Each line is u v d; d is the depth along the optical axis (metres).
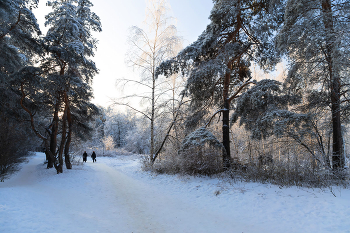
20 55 15.55
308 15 8.11
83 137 20.28
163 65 12.08
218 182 9.10
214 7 12.05
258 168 9.34
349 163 9.00
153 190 9.29
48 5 15.05
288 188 7.23
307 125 8.77
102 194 8.66
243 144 15.38
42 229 4.45
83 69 16.19
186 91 13.09
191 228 4.96
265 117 9.57
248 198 6.82
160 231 4.79
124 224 5.22
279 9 10.42
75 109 18.12
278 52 10.02
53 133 16.97
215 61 10.75
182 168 11.21
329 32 7.67
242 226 5.00
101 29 17.17
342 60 7.07
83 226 4.93
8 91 13.77
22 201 6.41
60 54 13.84
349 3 7.62
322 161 8.03
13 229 4.26
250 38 12.16
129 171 16.08
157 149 17.12
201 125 14.27
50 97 15.28
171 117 16.23
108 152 39.38
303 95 10.62
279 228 4.69
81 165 19.23
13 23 11.80
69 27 13.73
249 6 11.82
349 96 9.28
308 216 5.04
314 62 8.76
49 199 7.51
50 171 14.73
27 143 18.70
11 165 15.02
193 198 7.71
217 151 11.16
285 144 10.09
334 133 8.89
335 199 5.66
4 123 14.33
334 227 4.32
